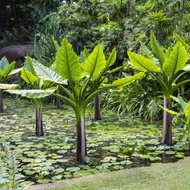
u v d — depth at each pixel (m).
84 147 2.70
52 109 5.75
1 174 1.49
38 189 1.96
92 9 6.89
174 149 3.04
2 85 3.12
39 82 3.31
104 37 6.16
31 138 3.52
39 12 10.01
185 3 5.29
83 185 2.01
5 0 11.03
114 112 5.39
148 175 2.17
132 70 5.48
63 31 7.49
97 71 2.70
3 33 10.93
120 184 2.01
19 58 8.33
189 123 2.85
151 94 4.95
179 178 2.10
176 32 4.90
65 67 2.56
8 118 4.87
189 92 4.57
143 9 5.50
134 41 5.30
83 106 2.70
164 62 3.07
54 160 2.70
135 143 3.21
